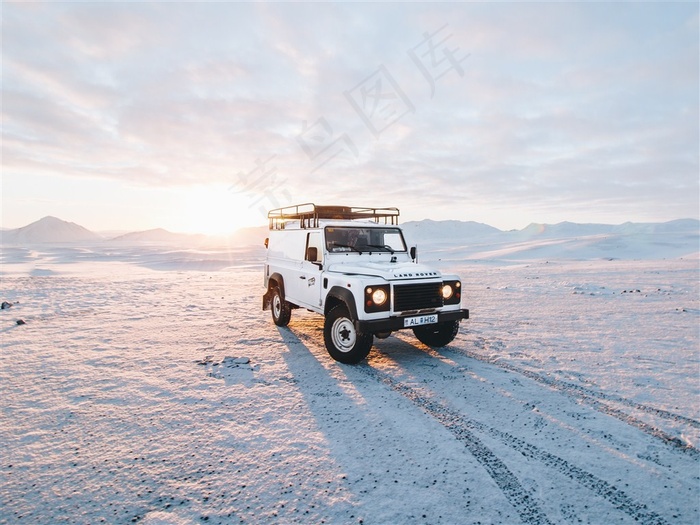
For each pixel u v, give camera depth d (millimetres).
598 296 12625
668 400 4258
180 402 4250
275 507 2539
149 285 16797
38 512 2484
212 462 3074
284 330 7875
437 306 5809
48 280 18875
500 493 2697
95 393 4465
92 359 5793
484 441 3426
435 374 5219
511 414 3975
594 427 3678
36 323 8484
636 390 4555
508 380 4965
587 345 6594
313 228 6918
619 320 8641
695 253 67250
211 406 4145
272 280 8500
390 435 3531
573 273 21906
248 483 2801
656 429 3621
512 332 7660
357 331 5184
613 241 91312
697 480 2852
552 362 5695
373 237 7055
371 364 5676
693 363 5520
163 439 3434
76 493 2676
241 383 4852
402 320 5367
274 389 4656
